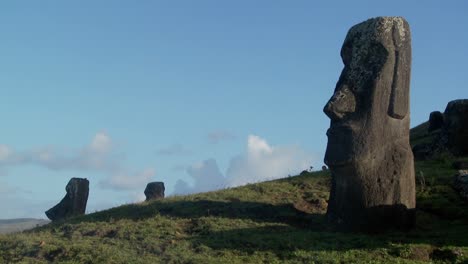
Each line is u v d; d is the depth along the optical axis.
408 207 18.83
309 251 16.36
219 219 19.78
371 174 18.50
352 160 18.31
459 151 26.88
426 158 27.73
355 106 18.89
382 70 18.73
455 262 15.54
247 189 23.80
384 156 18.66
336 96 18.95
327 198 22.16
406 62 19.02
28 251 17.59
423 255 16.06
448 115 27.91
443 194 21.78
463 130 27.00
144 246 17.42
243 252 16.62
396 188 18.66
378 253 16.11
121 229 19.19
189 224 19.58
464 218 19.59
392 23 19.03
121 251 16.94
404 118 19.05
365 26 19.31
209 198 22.56
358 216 18.44
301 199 22.28
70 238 18.81
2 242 18.88
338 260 15.59
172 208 21.62
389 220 18.48
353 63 19.22
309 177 25.20
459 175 22.06
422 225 19.36
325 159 18.92
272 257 16.20
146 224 19.61
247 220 19.81
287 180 25.03
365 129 18.53
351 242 17.12
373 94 18.64
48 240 18.52
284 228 18.91
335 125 18.95
